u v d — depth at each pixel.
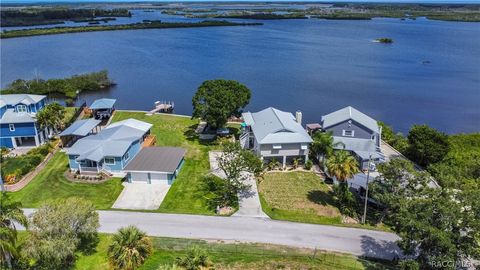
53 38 178.12
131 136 48.62
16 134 51.53
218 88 54.06
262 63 125.50
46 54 136.50
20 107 56.34
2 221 25.61
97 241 32.00
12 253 25.44
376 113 77.44
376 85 99.44
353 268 29.41
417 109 80.50
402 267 26.00
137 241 29.19
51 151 49.97
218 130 57.72
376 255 31.00
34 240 26.48
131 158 47.34
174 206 37.88
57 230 27.11
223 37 187.88
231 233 33.56
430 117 75.62
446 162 48.06
